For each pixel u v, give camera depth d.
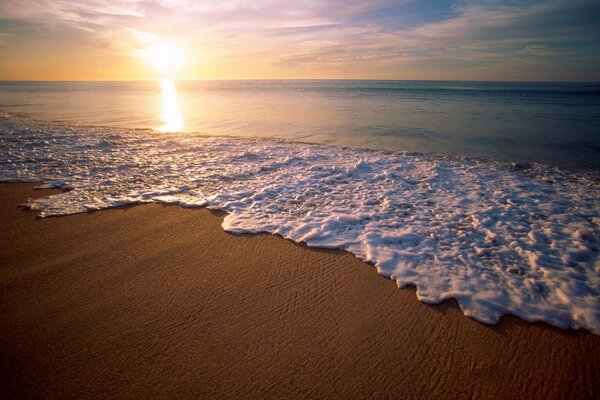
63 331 2.65
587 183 6.57
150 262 3.70
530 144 11.16
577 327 2.64
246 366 2.32
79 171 7.23
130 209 5.20
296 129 14.95
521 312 2.80
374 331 2.64
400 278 3.31
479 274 3.34
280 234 4.32
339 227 4.49
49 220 4.77
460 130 14.13
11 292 3.15
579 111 21.36
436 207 5.16
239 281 3.33
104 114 21.44
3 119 17.45
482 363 2.34
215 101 35.09
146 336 2.60
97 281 3.34
